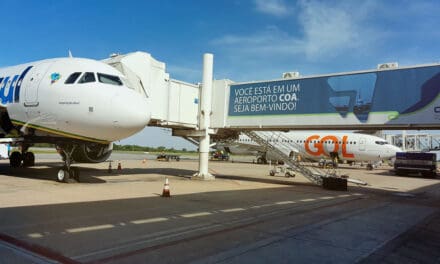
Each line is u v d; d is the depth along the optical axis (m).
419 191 18.80
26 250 5.79
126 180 18.72
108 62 18.20
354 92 16.88
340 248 6.57
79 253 5.70
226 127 20.89
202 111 21.20
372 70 16.45
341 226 8.67
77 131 14.66
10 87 16.83
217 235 7.26
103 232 7.12
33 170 22.02
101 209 9.60
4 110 17.03
